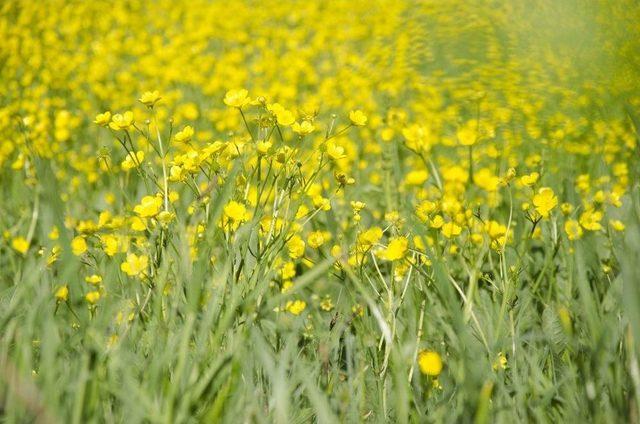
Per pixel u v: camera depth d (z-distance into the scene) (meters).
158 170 2.41
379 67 4.01
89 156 3.01
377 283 1.92
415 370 1.71
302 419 1.64
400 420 1.58
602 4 3.66
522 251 1.95
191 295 1.65
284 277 1.94
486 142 2.69
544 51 3.58
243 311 1.70
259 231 1.83
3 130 3.09
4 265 2.16
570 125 2.81
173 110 3.62
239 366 1.60
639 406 1.59
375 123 3.13
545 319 1.84
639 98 2.90
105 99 3.79
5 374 1.55
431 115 3.09
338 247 1.80
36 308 1.65
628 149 2.75
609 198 1.99
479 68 3.55
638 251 1.67
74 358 1.69
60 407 1.57
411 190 2.37
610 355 1.64
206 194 1.80
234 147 1.87
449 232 1.85
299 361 1.69
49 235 1.92
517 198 2.34
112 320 1.78
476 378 1.57
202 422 1.58
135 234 1.95
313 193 2.03
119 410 1.62
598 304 1.79
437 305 1.83
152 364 1.60
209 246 1.74
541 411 1.62
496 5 4.40
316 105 3.42
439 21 4.43
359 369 1.74
